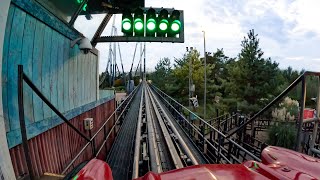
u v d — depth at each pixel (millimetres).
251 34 27750
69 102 6125
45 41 4750
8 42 3535
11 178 2484
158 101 23125
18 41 3791
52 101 5066
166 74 58344
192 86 34500
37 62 4418
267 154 2764
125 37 6629
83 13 7055
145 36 6453
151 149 7066
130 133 10375
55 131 5016
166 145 7758
